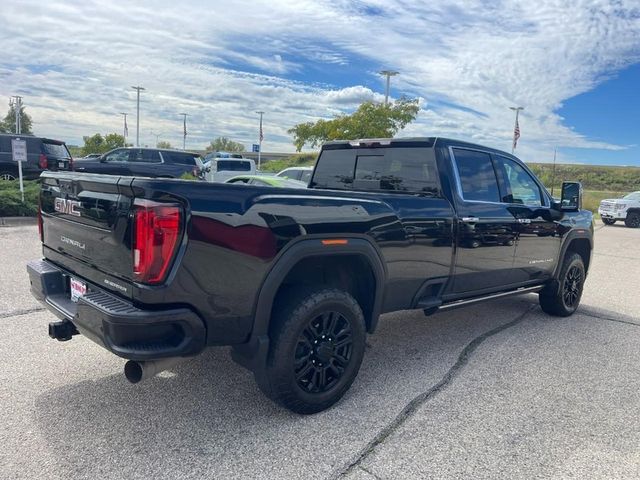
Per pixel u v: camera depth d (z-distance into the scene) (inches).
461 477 110.8
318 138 1087.6
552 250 227.5
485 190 192.1
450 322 231.3
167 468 110.0
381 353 187.2
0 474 105.3
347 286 156.0
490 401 148.5
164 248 108.1
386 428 130.6
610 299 294.4
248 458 115.0
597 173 2918.3
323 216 132.9
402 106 999.6
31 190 555.5
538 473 113.2
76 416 131.0
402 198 159.0
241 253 117.9
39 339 184.4
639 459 120.0
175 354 111.7
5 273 280.4
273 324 128.8
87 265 128.7
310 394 133.6
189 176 850.1
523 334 215.8
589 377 169.2
